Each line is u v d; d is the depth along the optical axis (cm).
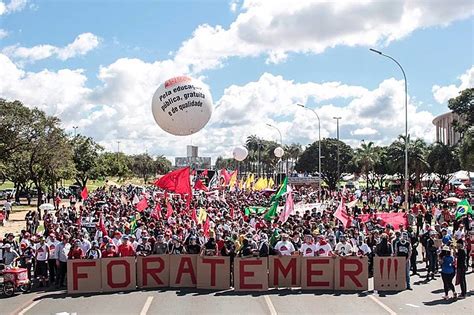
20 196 8112
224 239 1900
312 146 10694
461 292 1656
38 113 5581
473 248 2172
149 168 17825
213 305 1527
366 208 4028
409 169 8044
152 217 2942
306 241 1825
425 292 1723
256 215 3142
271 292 1714
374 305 1533
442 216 3278
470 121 7331
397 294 1691
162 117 2605
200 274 1767
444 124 13850
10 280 1698
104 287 1736
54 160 5744
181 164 13088
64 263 1827
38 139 5562
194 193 5484
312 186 9688
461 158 6469
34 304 1559
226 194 5709
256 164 15725
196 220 2570
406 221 2552
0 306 1539
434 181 8650
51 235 1870
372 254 1980
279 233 2048
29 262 1842
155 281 1786
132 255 1795
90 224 2786
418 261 2366
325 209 3359
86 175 8381
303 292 1716
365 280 1745
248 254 1783
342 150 10475
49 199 7331
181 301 1580
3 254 1850
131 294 1684
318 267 1758
